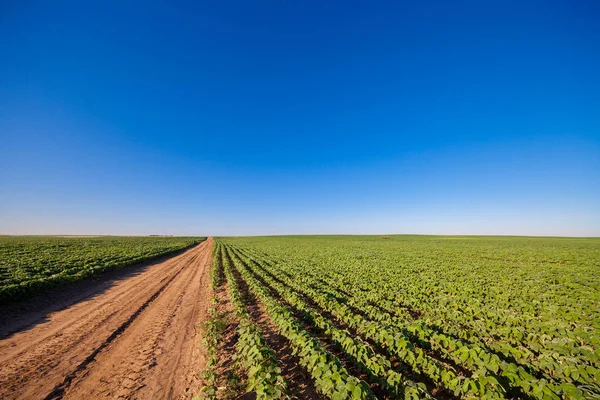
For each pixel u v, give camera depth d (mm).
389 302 14016
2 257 29266
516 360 7742
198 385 7020
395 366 8148
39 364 7988
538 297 15531
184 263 35281
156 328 11164
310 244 77000
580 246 62406
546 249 53875
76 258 30141
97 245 55875
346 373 6188
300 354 7586
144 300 15836
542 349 8555
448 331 9914
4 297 13914
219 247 66750
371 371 7168
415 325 9453
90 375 7414
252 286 18312
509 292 16812
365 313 12852
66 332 10609
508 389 6301
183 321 12133
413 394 5836
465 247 61094
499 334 9906
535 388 5750
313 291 16250
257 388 5781
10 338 9984
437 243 77312
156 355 8703
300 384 7258
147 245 63688
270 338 10336
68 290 18078
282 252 49938
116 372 7605
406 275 23609
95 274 23188
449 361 8320
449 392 6809
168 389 6820
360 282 20016
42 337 10102
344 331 9375
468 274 24297
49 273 21219
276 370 6410
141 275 25156
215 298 15453
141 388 6840
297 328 9188
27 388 6734
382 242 84312
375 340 9289
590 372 6402
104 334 10422
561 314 12172
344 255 43219
